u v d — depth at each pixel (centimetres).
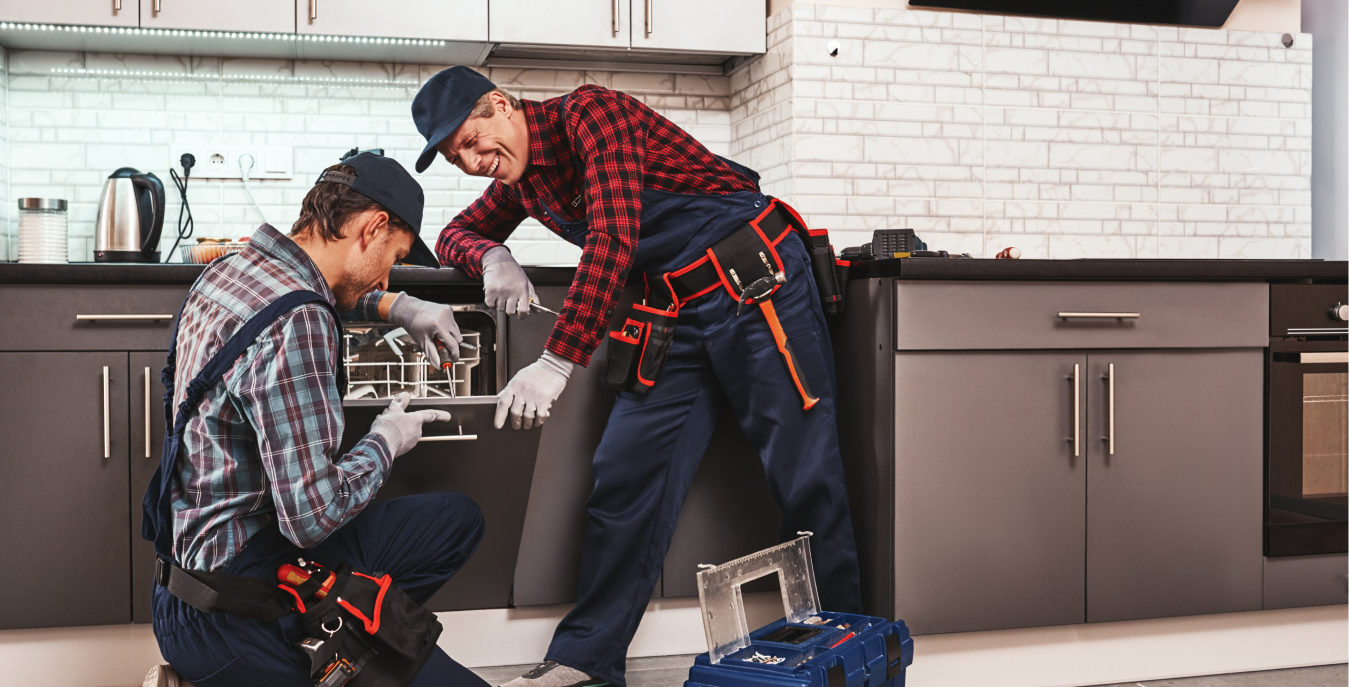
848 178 310
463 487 181
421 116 187
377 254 138
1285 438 219
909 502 199
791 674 146
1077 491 208
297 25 283
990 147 323
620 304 214
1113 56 334
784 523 205
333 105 319
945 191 320
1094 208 334
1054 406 206
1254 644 224
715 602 160
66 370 194
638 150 188
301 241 134
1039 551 206
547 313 212
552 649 197
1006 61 324
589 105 188
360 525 145
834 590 200
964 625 202
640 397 203
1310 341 221
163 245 308
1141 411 211
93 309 195
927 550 200
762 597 226
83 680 201
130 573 198
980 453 202
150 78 308
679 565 221
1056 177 330
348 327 198
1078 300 206
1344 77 345
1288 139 350
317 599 129
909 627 200
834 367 208
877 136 312
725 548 223
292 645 129
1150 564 212
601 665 195
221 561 124
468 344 206
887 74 313
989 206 324
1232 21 345
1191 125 342
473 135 186
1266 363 219
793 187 306
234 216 313
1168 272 209
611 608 199
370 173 136
